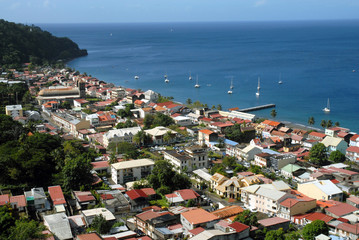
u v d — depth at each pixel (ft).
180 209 397.80
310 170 532.32
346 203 427.33
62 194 416.05
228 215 383.65
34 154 491.31
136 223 378.32
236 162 586.04
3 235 310.45
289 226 376.27
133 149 616.80
